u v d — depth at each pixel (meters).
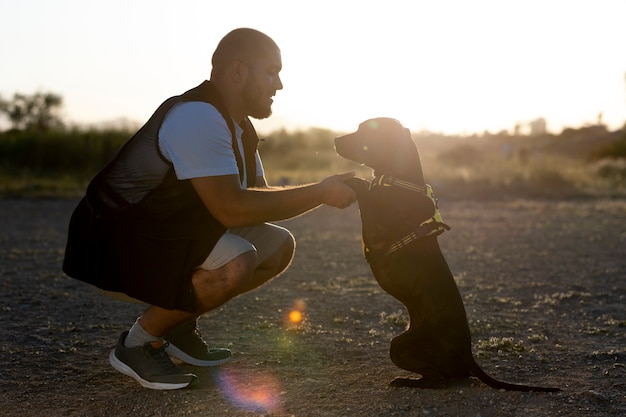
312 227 10.25
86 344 4.03
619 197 14.77
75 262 3.22
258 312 4.86
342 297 5.38
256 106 3.30
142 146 3.10
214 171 3.03
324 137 28.22
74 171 18.67
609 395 3.12
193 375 3.26
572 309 4.99
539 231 9.54
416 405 2.98
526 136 39.06
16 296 5.33
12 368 3.57
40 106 32.03
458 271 6.55
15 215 11.26
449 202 13.98
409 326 3.34
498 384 3.18
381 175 3.39
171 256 3.05
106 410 2.99
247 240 3.54
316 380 3.36
